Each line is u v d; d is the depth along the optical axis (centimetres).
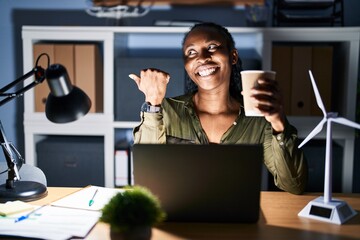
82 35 236
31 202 131
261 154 108
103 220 92
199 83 169
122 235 90
